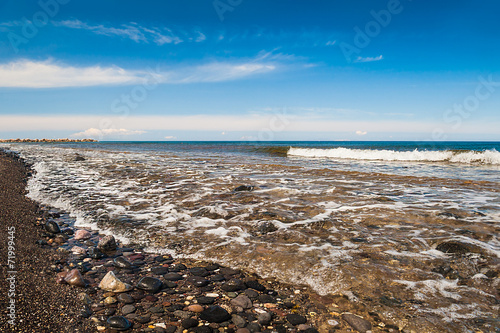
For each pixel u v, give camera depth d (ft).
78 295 9.38
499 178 32.99
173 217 17.89
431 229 14.80
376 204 20.03
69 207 20.67
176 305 9.04
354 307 8.75
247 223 16.34
